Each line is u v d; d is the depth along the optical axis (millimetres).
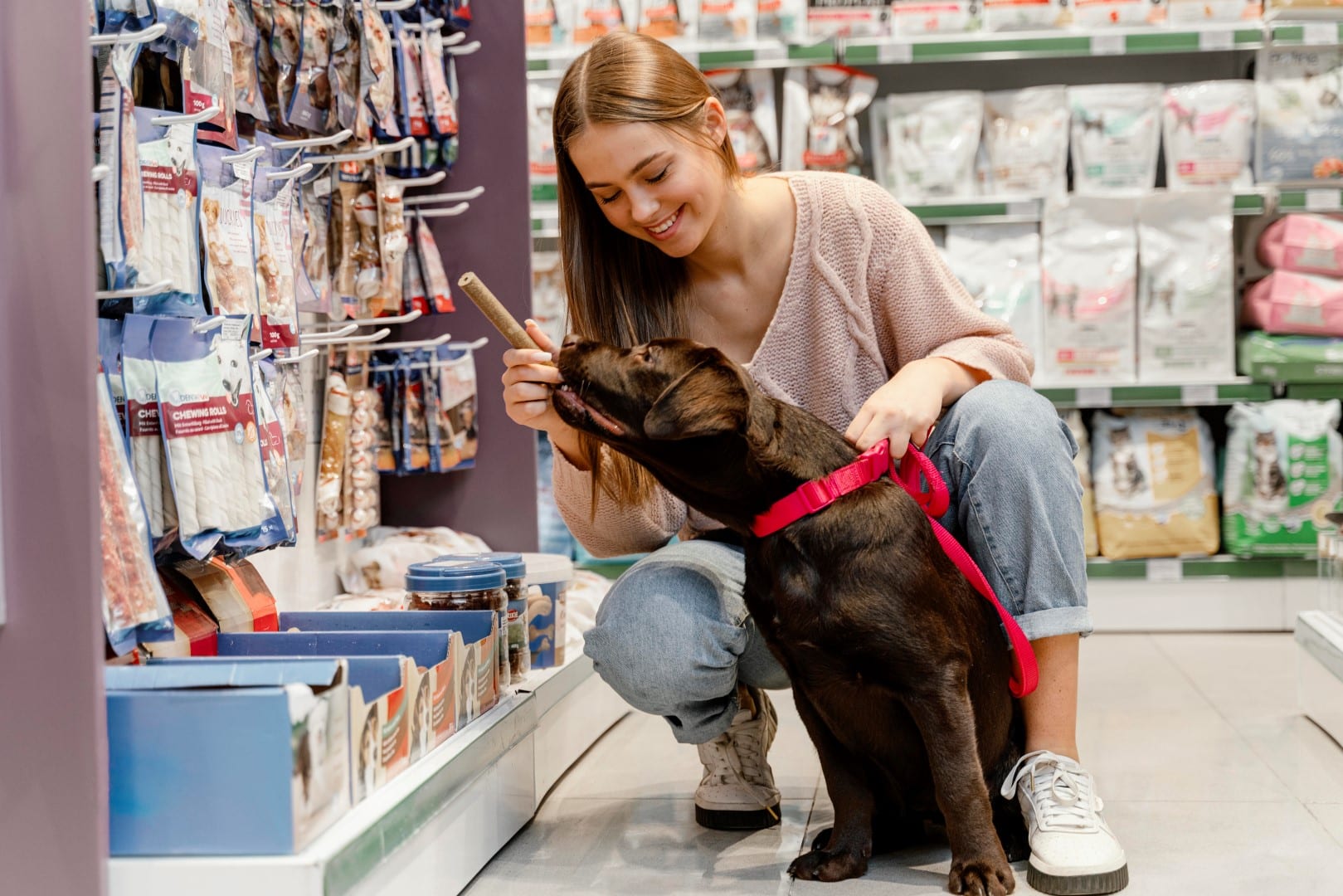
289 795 1309
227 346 1784
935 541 1676
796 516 1602
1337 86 3924
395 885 1515
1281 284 3838
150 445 1655
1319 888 1665
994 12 3930
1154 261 3916
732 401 1508
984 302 3975
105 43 1582
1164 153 4367
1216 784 2195
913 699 1595
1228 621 3881
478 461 3117
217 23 1957
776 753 2553
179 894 1307
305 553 2697
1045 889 1650
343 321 2705
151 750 1324
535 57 4125
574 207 2016
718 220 1975
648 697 1866
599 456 1961
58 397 1301
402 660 1606
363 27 2557
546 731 2250
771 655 1953
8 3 1302
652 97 1787
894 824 1881
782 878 1757
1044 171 4020
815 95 4133
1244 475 3840
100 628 1314
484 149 3057
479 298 1738
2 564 1310
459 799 1733
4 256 1304
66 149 1298
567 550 4156
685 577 1887
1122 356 3906
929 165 4039
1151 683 3121
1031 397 1841
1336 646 2445
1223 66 4395
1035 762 1765
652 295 2057
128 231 1577
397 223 2676
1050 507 1786
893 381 1807
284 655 1744
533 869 1854
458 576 2062
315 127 2459
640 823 2086
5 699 1321
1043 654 1816
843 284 2008
